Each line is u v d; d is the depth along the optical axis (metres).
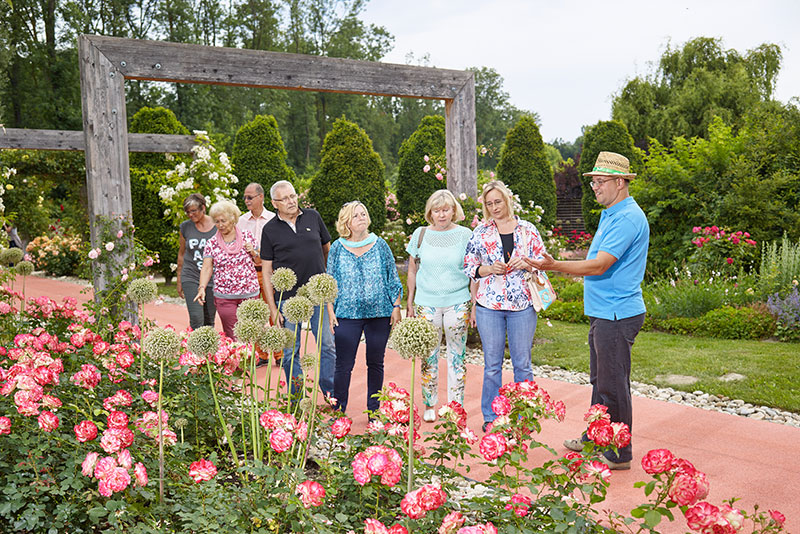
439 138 14.30
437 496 1.80
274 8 41.41
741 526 1.58
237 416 3.11
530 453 3.77
